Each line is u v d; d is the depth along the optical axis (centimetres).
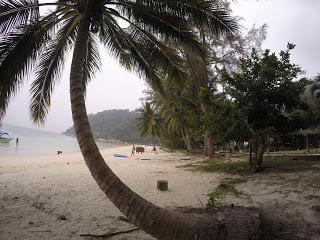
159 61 992
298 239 490
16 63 798
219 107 1203
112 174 501
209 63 2023
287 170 1149
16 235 528
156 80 1077
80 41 660
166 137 5022
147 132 5672
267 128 1115
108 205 751
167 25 838
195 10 757
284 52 1184
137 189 996
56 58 1005
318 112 1261
